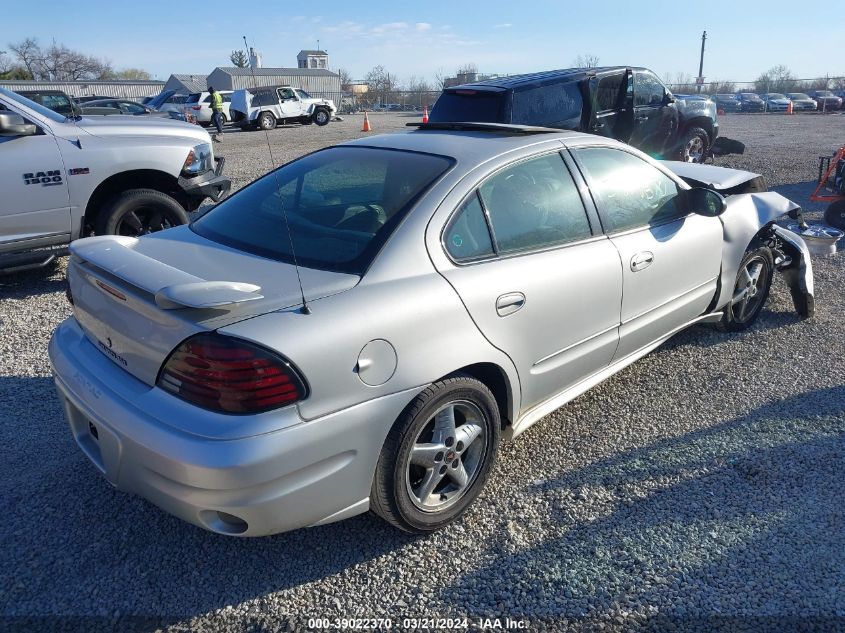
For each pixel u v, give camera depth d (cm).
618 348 377
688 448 355
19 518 299
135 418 238
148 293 242
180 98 2933
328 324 242
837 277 636
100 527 295
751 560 276
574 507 310
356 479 255
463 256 293
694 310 437
